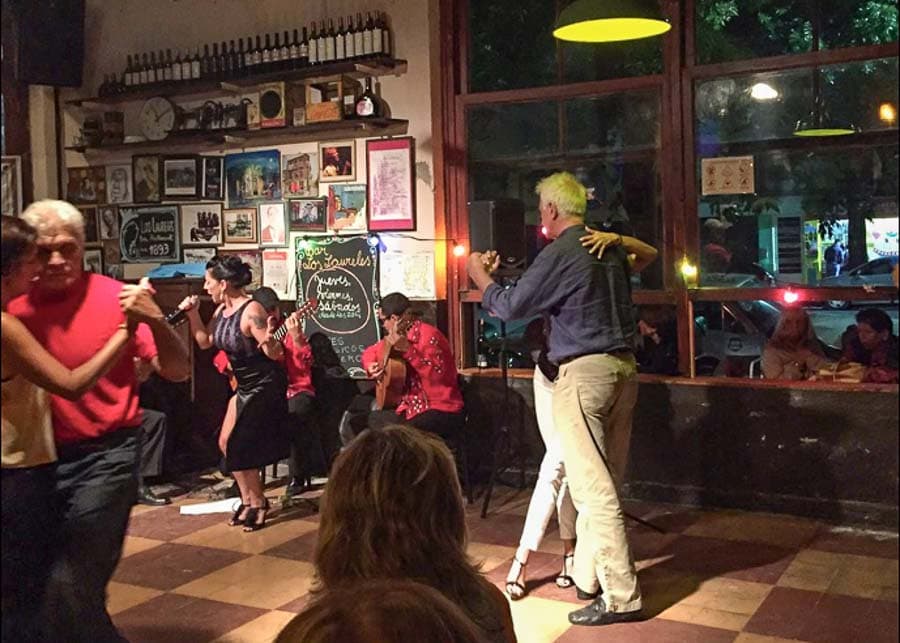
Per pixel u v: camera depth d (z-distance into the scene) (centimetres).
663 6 469
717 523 442
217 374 543
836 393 434
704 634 325
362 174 539
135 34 560
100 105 579
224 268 445
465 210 521
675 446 470
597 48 490
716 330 475
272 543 433
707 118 469
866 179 437
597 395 335
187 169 576
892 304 437
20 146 551
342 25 529
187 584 381
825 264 448
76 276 255
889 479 426
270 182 561
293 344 510
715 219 470
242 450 447
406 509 153
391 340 467
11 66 518
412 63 522
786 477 448
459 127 519
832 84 441
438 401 467
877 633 320
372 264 530
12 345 232
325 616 95
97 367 243
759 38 456
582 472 338
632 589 335
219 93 564
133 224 584
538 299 338
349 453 160
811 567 384
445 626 95
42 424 252
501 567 395
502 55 511
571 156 498
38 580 259
